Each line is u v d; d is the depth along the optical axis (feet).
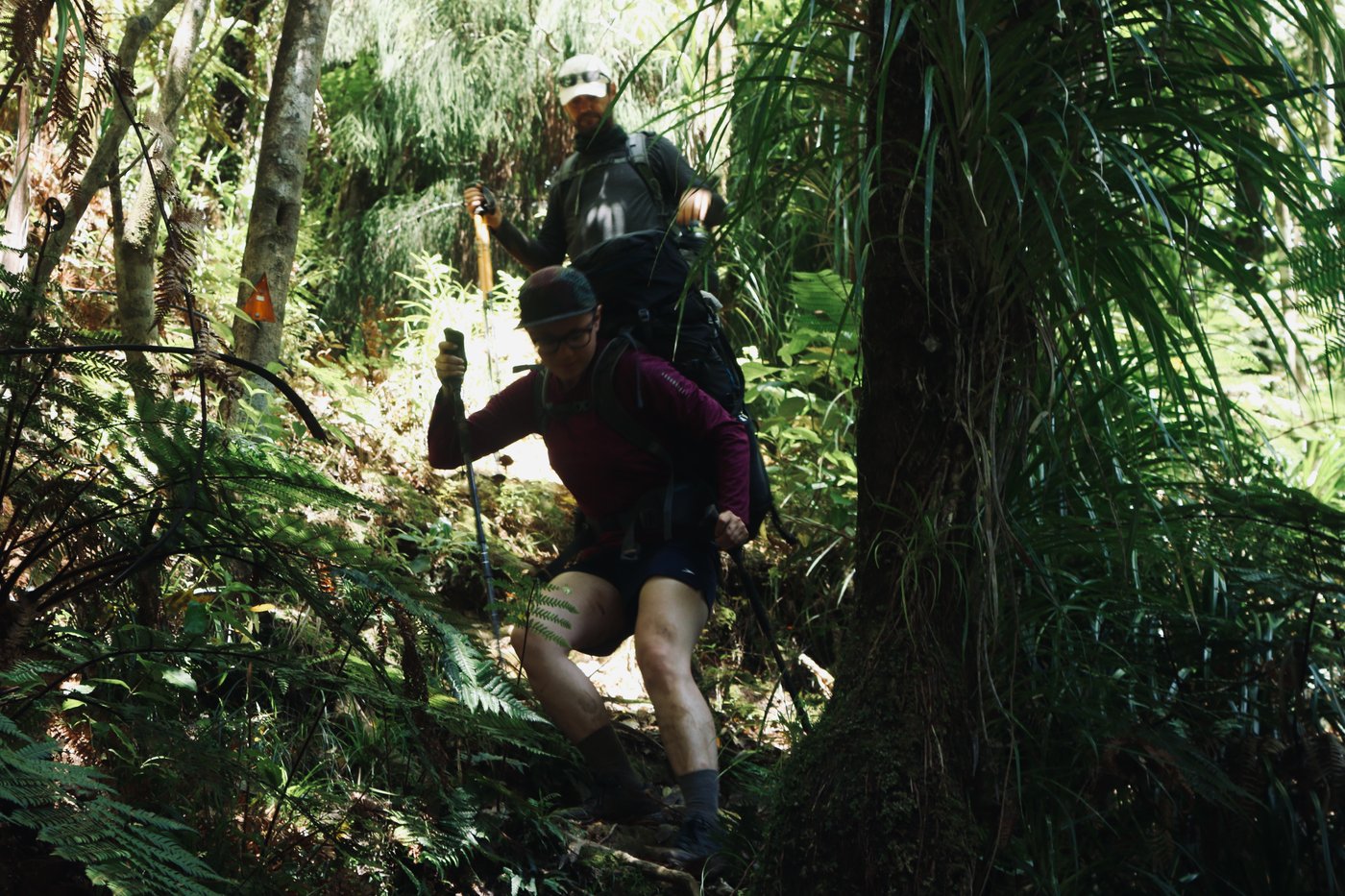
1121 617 9.50
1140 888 8.48
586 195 13.05
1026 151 6.64
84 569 6.97
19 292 6.89
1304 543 9.60
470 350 16.89
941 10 7.07
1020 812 7.89
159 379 7.31
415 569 11.70
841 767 7.54
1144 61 7.36
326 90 22.34
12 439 7.04
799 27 7.84
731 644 14.06
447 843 7.91
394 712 7.72
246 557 7.72
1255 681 9.29
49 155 10.83
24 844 6.38
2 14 7.45
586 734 9.77
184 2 10.37
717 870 9.05
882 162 7.65
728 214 8.02
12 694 6.53
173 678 8.10
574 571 10.31
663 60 19.74
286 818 7.75
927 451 7.68
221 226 16.67
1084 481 8.95
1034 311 7.69
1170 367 7.95
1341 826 8.89
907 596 7.64
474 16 20.72
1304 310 9.34
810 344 16.20
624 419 10.02
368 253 20.89
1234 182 7.68
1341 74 7.51
